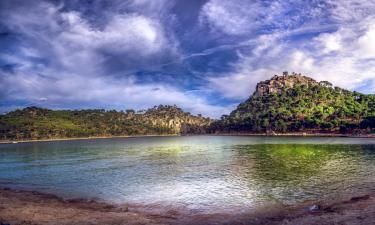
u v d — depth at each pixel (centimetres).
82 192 4191
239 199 3450
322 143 13650
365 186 3812
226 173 5378
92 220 2692
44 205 3412
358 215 2450
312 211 2770
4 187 4756
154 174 5569
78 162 8419
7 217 2791
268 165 6250
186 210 3094
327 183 4112
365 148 10231
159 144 18425
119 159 8938
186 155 9669
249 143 15712
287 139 19000
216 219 2719
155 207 3250
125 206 3338
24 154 12381
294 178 4606
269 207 3056
